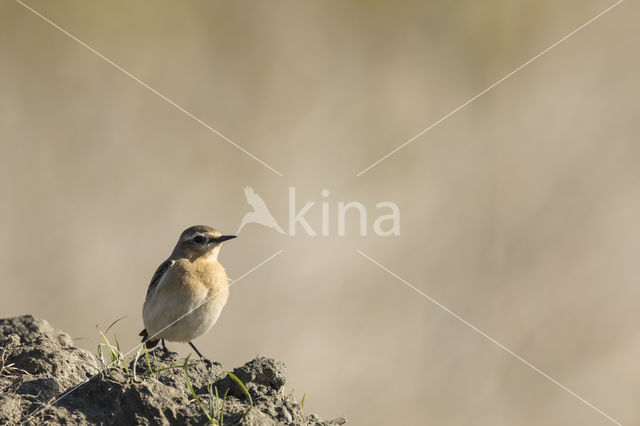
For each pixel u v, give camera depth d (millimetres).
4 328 21359
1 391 17234
